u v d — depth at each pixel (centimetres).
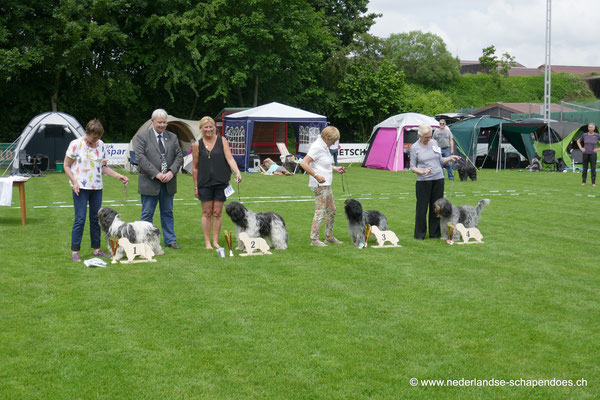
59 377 371
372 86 3747
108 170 728
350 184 1689
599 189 1567
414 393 353
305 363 395
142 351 413
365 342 433
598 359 406
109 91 2819
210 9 2838
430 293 562
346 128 4028
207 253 743
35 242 802
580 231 915
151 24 2803
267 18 3086
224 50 2997
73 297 540
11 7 2438
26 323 467
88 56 2567
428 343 432
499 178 1939
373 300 538
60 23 2486
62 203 1224
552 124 2384
